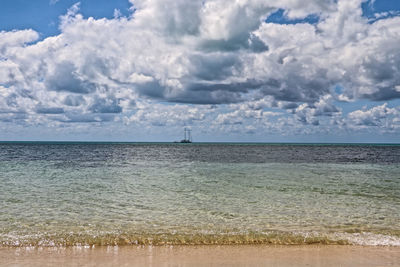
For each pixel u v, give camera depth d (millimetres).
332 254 9078
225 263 8312
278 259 8664
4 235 10461
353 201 17062
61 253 8945
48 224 11953
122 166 38938
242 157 61000
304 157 62031
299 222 12578
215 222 12516
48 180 25031
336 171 33969
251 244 9945
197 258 8672
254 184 23516
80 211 14258
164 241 10125
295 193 19531
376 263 8391
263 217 13398
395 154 83250
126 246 9648
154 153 79312
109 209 14750
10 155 61906
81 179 25875
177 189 21016
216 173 31266
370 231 11398
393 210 14844
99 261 8336
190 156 64750
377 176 29359
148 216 13438
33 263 8117
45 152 77688
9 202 16094
